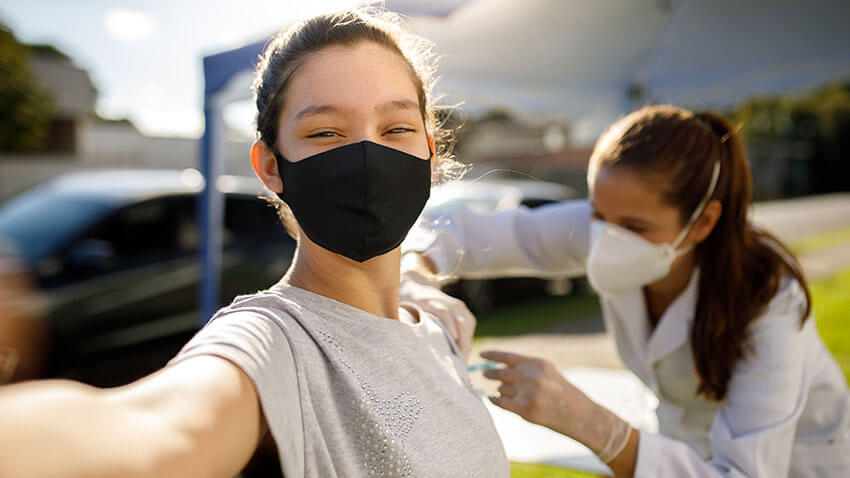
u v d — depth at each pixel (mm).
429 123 1031
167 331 4340
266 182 917
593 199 1542
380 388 789
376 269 906
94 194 4707
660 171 1414
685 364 1643
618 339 1850
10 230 4387
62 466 403
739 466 1320
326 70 833
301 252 898
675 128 1469
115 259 4250
